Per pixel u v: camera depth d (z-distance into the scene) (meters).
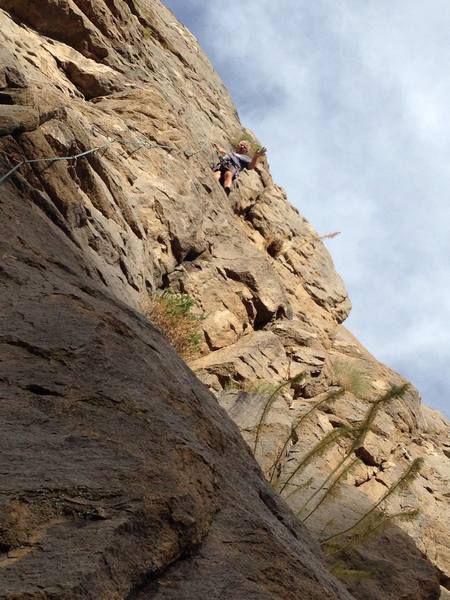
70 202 6.69
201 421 3.64
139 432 3.11
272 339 10.24
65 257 5.25
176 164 11.12
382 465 9.63
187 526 2.81
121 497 2.69
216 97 16.11
